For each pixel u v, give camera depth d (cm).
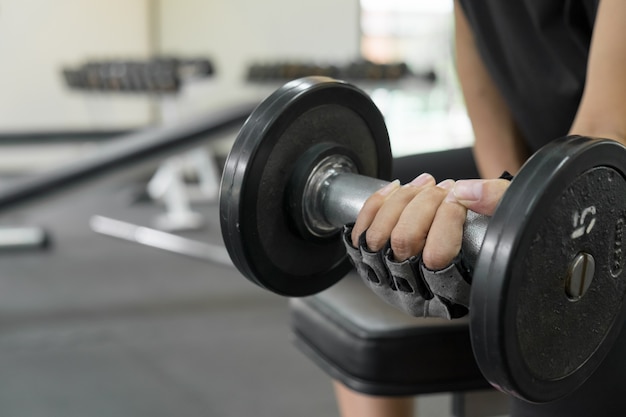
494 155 84
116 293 269
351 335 72
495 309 39
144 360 208
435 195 45
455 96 497
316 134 55
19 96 527
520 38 74
